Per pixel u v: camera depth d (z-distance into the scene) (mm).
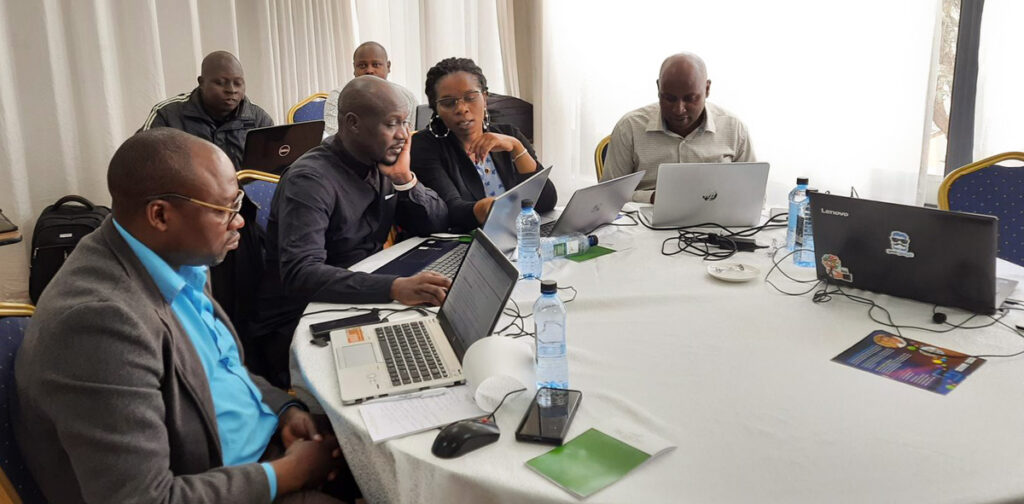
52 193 3555
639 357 1352
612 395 1205
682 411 1153
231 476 1153
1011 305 1577
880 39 3588
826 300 1636
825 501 930
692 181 2209
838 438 1069
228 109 3604
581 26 4488
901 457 1019
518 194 1977
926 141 3557
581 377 1275
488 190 2703
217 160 1204
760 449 1046
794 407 1159
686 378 1266
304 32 4641
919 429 1089
